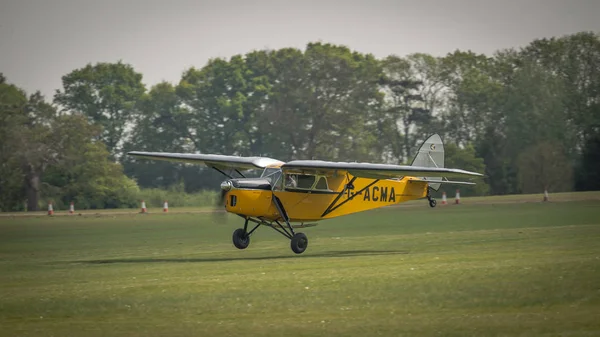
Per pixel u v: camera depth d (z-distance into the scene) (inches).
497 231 3843.5
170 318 1685.5
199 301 1852.9
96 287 2094.0
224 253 3097.9
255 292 1951.3
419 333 1508.4
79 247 3513.8
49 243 3767.2
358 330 1542.8
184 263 2684.5
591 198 7337.6
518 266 2284.7
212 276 2262.6
